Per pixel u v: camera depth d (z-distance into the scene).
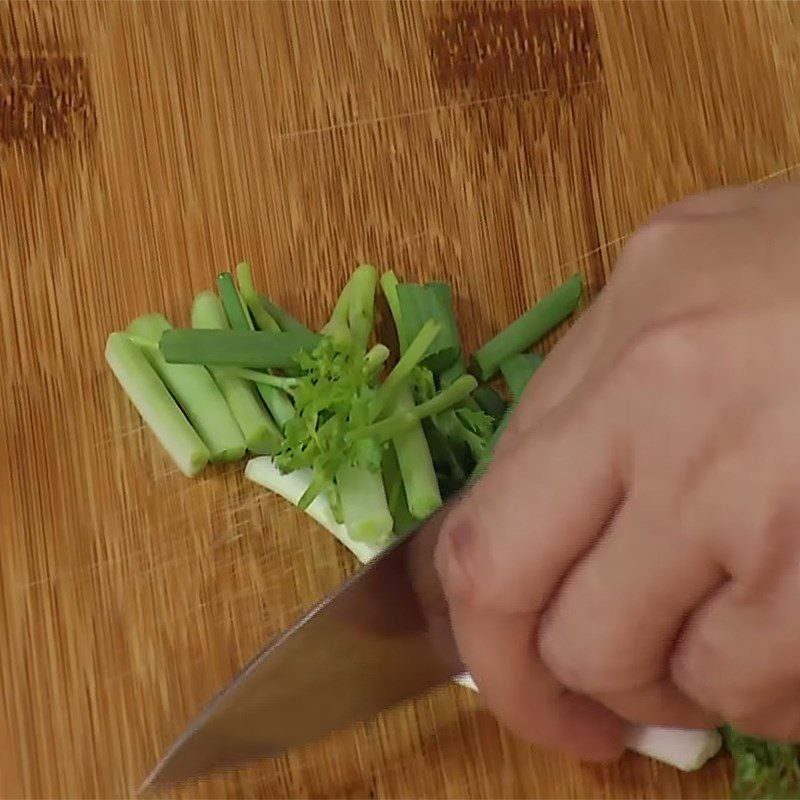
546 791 0.60
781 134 0.65
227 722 0.58
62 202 0.63
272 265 0.63
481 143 0.64
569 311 0.63
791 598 0.47
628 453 0.50
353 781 0.60
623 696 0.52
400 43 0.64
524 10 0.65
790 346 0.47
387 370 0.63
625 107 0.65
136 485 0.61
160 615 0.61
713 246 0.51
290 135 0.64
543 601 0.51
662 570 0.50
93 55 0.64
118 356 0.61
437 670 0.59
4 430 0.62
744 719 0.51
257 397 0.62
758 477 0.46
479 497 0.51
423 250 0.64
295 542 0.61
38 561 0.61
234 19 0.64
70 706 0.60
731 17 0.65
